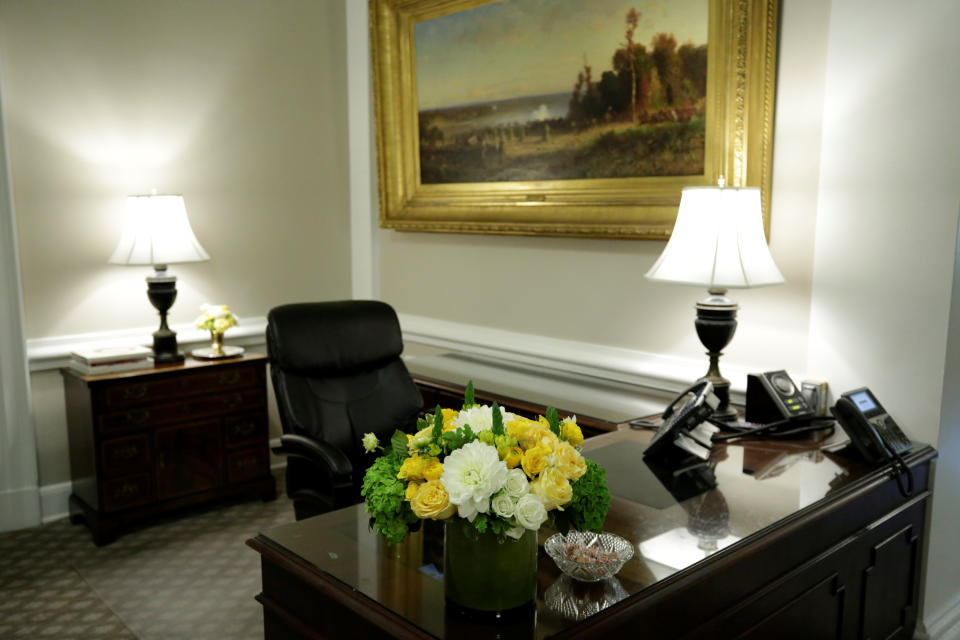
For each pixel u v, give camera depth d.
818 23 2.35
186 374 3.44
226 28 3.87
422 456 1.26
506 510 1.16
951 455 2.34
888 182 2.24
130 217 3.38
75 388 3.33
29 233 3.38
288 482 2.56
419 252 3.82
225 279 4.00
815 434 2.26
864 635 2.03
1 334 3.33
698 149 2.61
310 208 4.27
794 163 2.45
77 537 3.34
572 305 3.14
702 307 2.33
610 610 1.27
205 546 3.24
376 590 1.34
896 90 2.20
